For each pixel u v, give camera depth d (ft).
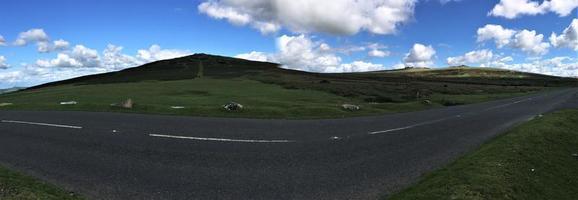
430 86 367.45
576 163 51.06
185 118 80.89
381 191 32.65
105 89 225.76
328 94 217.36
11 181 32.27
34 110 104.27
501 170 38.29
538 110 123.03
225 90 223.10
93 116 84.43
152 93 196.85
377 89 281.33
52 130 62.54
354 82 384.68
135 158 42.01
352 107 113.09
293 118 85.81
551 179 40.70
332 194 31.55
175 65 599.98
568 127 79.82
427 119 90.79
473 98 219.61
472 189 31.89
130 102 105.19
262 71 523.29
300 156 44.32
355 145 52.24
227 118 82.58
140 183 33.17
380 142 55.31
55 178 34.37
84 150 46.11
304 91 228.84
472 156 45.42
